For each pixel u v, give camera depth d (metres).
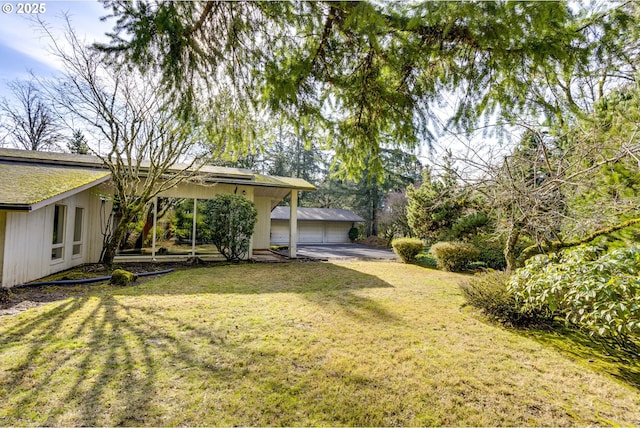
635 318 2.83
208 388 2.64
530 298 3.80
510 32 2.14
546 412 2.53
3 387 2.54
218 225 9.73
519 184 5.15
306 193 30.52
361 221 26.45
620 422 2.43
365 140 3.63
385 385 2.81
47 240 6.91
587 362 3.41
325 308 5.05
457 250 9.95
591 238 5.10
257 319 4.40
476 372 3.11
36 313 4.36
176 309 4.74
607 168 4.86
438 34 2.31
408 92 3.01
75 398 2.43
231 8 2.34
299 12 2.34
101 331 3.74
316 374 2.94
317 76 2.93
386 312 4.94
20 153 9.66
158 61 2.46
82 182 7.23
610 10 2.24
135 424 2.19
